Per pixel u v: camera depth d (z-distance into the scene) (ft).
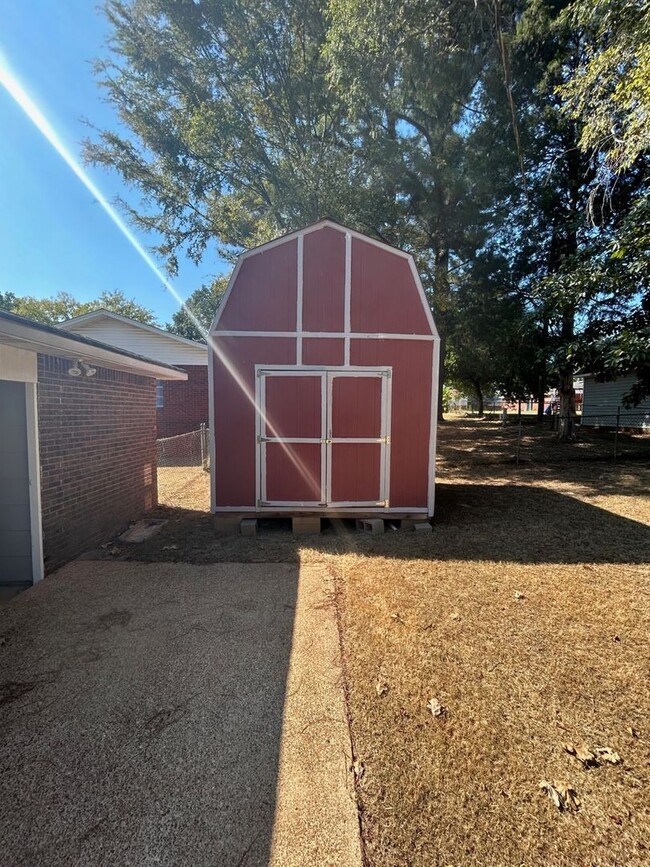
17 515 12.87
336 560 14.37
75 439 15.05
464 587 12.11
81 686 7.89
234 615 10.59
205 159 38.55
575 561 14.03
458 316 36.32
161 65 36.17
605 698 7.52
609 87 18.40
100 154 38.73
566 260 31.86
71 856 4.90
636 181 30.96
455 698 7.52
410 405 17.61
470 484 26.84
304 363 17.31
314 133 37.35
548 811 5.41
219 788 5.78
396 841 5.05
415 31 24.25
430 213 33.35
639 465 32.71
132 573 13.38
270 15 34.55
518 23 27.07
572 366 33.42
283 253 17.13
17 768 6.10
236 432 17.44
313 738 6.63
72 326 46.09
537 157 34.06
